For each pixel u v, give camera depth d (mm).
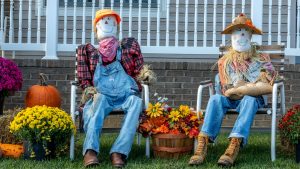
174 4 8992
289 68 7332
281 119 5117
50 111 4934
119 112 5059
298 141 4844
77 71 5160
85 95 4969
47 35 7480
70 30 9016
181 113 5066
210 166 4680
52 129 4855
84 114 4910
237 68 5297
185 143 5059
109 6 9062
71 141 4996
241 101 4938
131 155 5258
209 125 4883
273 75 5188
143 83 5215
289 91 7344
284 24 8883
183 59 8742
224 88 5215
